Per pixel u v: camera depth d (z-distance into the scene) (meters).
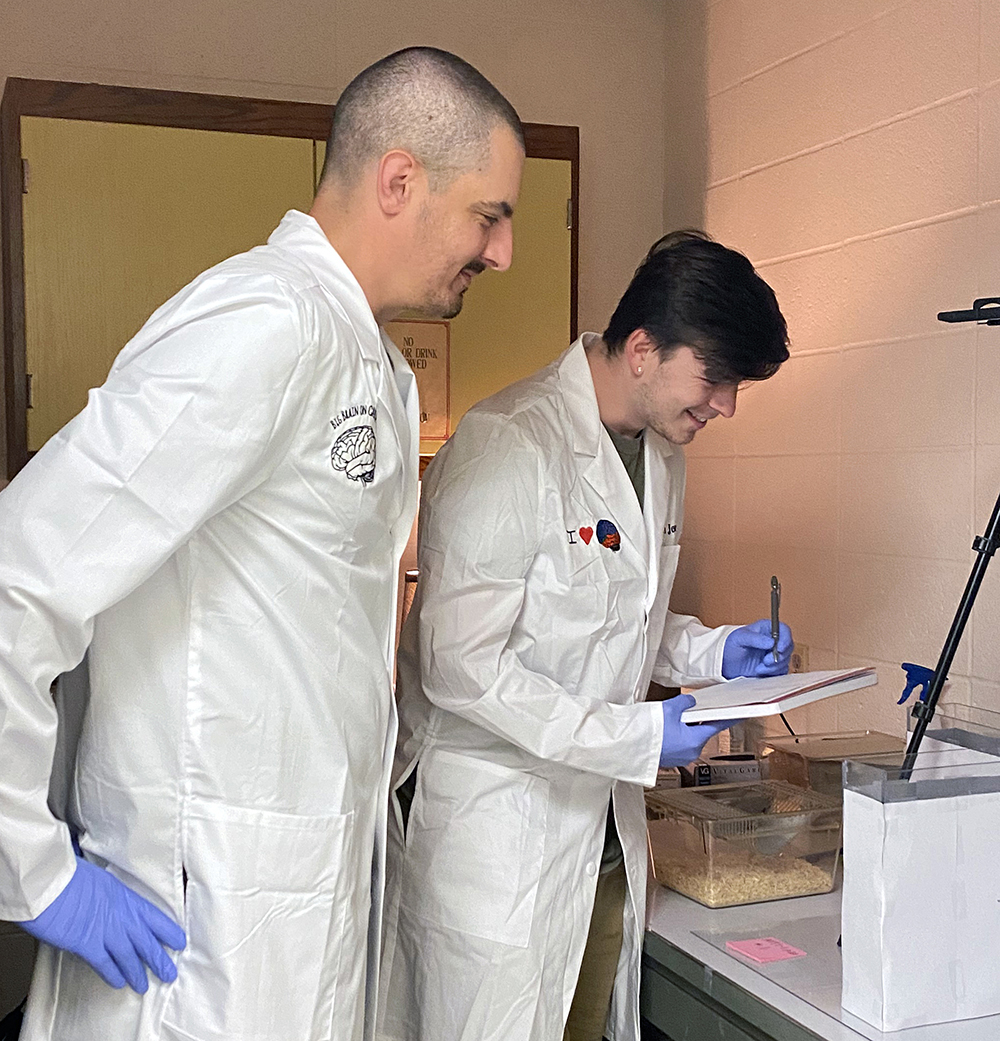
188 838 1.27
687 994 1.69
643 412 1.76
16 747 1.15
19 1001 2.17
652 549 1.84
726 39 2.76
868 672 1.66
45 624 1.14
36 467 1.18
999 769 1.44
